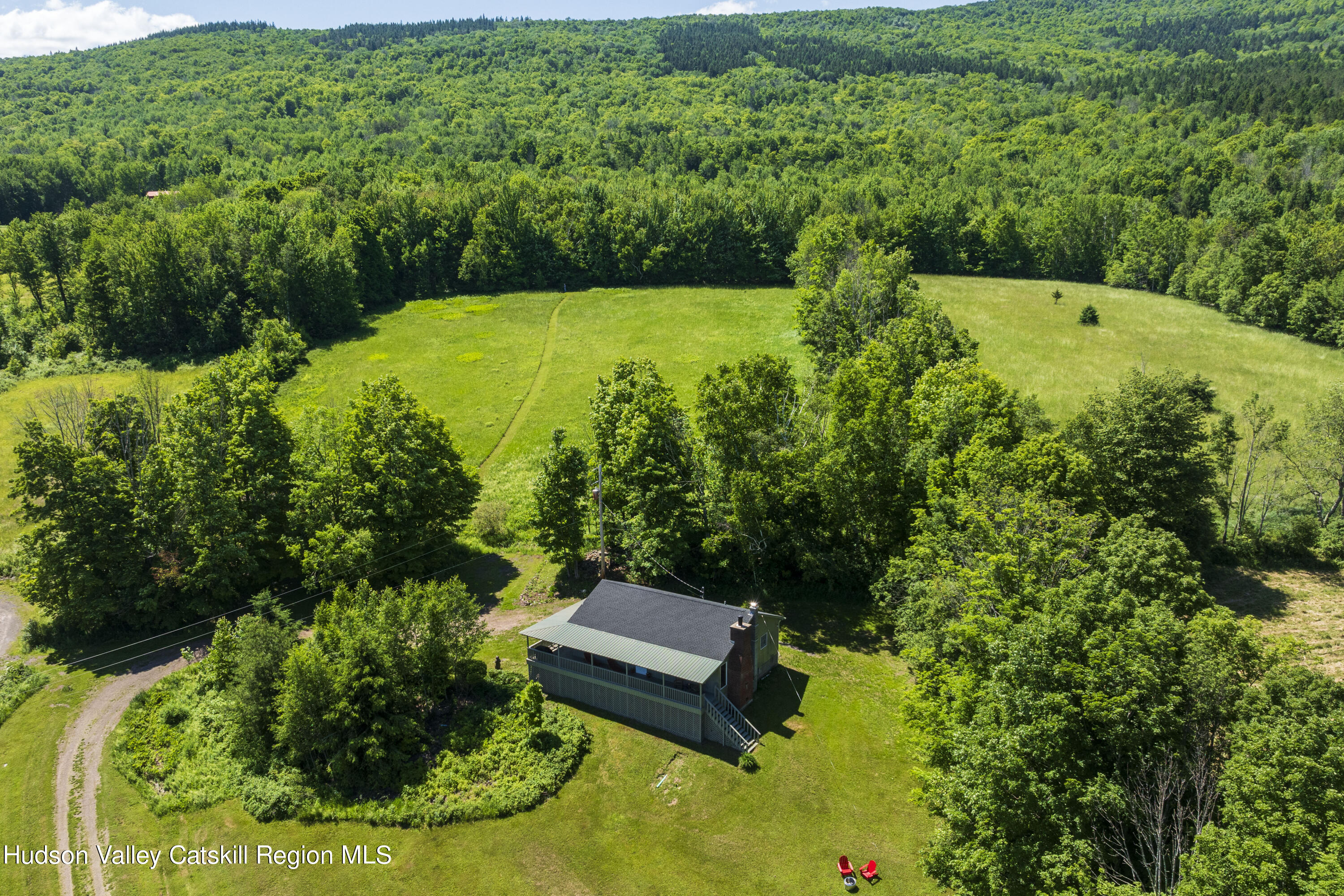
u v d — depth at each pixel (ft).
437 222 490.49
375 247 454.81
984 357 312.29
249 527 184.44
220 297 376.48
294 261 380.78
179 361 353.51
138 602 169.78
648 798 122.42
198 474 176.65
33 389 321.73
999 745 87.15
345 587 149.18
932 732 108.37
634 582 187.52
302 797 122.72
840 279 305.73
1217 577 175.94
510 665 157.48
